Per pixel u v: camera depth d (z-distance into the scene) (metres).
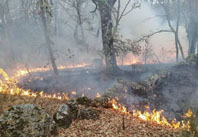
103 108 7.76
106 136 5.21
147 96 10.59
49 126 4.96
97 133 5.39
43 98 8.79
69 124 5.88
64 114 6.00
